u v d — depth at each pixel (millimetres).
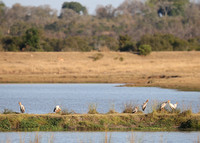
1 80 85000
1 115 31922
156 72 95375
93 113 34625
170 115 33188
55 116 32344
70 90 68500
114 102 48688
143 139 28797
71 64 103250
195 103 46438
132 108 35875
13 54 109562
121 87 73312
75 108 43250
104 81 84500
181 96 55719
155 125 32281
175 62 107188
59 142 27719
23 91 67125
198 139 28156
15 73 94125
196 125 31984
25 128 31391
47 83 83188
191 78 79438
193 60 109875
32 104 48219
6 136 29250
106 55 111625
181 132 31000
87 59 108000
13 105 47500
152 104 37219
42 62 103750
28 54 110250
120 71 97688
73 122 31969
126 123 32375
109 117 32625
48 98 55531
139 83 79375
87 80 85750
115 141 28109
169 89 67312
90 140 28188
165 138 29078
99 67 101062
